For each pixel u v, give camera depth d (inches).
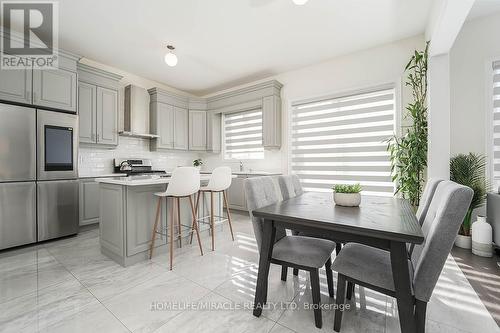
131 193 89.2
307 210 58.9
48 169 113.7
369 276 48.1
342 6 100.0
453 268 83.9
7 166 101.3
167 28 115.5
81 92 139.8
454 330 53.1
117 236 89.7
